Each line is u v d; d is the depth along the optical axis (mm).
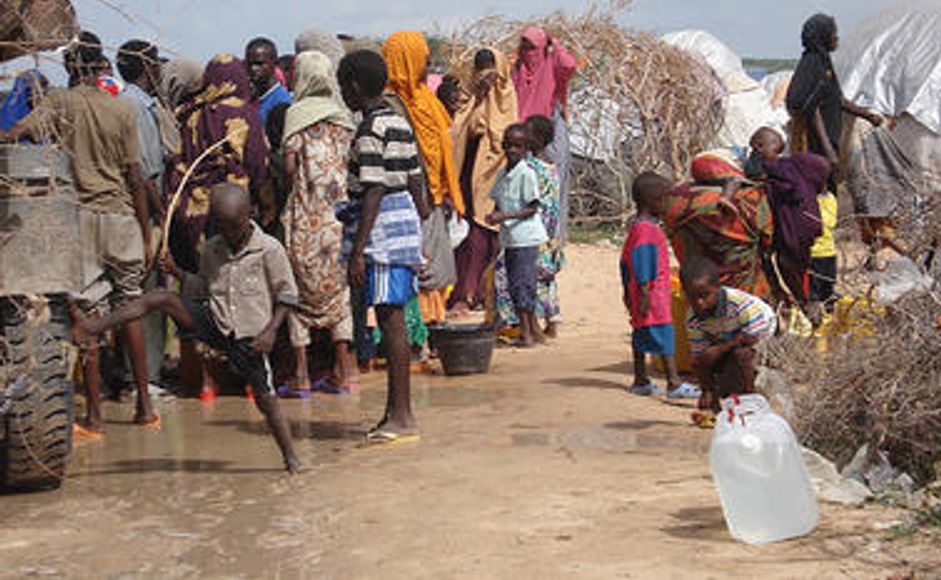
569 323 11789
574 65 12562
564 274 14258
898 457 5844
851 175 10914
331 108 8430
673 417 7312
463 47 16375
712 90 17547
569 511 5141
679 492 5395
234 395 8750
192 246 8672
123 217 7727
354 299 6805
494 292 10523
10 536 5188
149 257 8031
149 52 8688
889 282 6719
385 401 8258
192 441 7125
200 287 6547
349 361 8648
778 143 8375
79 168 7570
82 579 4582
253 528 5176
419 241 6691
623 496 5355
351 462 6348
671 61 17297
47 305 5699
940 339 5875
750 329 6812
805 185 8211
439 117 9609
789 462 4684
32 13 5961
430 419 7410
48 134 6184
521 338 10344
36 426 5664
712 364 6977
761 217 8141
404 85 9375
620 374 8906
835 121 10555
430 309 9859
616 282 13859
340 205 6840
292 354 8695
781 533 4625
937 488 5250
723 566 4324
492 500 5383
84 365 7324
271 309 6410
